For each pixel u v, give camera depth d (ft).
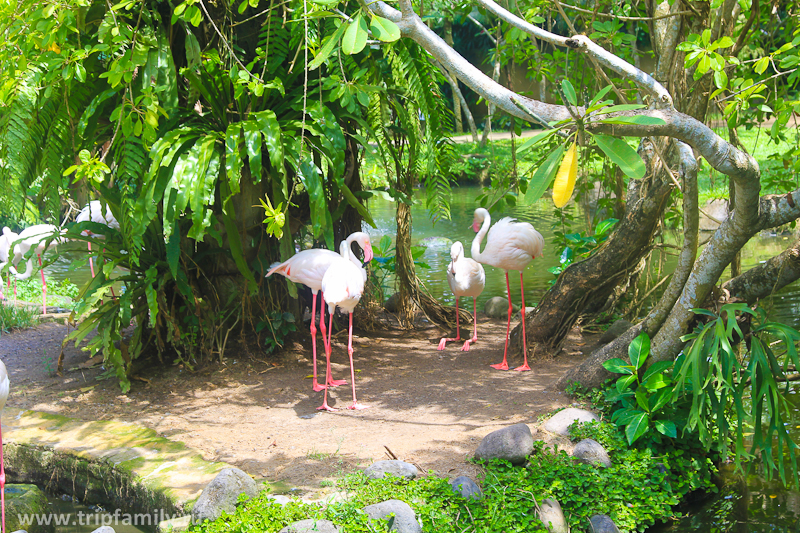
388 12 10.18
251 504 11.60
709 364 13.80
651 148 19.67
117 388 18.53
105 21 13.74
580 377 17.10
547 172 6.64
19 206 16.62
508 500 12.01
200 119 18.07
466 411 16.51
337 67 18.19
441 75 20.58
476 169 65.26
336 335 23.17
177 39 18.65
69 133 16.74
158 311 18.93
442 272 34.91
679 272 15.28
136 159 15.89
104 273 18.45
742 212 13.14
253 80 15.46
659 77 15.94
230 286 20.25
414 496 11.94
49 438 15.15
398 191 22.61
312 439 14.99
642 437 14.52
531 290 30.30
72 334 18.84
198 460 13.85
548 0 17.12
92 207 25.91
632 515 12.41
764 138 57.26
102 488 13.92
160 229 19.08
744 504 13.30
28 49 13.70
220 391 18.38
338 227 23.32
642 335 15.64
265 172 19.60
